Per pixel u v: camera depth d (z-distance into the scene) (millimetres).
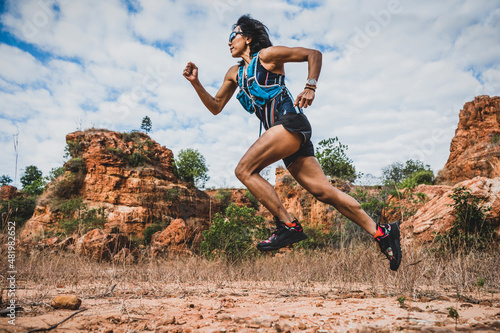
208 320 2195
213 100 3217
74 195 36125
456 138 38812
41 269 5930
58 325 2076
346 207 2748
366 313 2340
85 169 37625
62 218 32875
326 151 25844
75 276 5387
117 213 34906
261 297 3488
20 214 34562
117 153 39625
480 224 7145
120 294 3660
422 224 7836
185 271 6117
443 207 8117
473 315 2184
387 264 5352
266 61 2662
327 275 5531
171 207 38500
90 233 12031
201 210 41969
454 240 6648
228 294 3799
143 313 2471
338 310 2484
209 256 10531
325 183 2699
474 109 38344
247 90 2789
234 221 11594
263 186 2539
